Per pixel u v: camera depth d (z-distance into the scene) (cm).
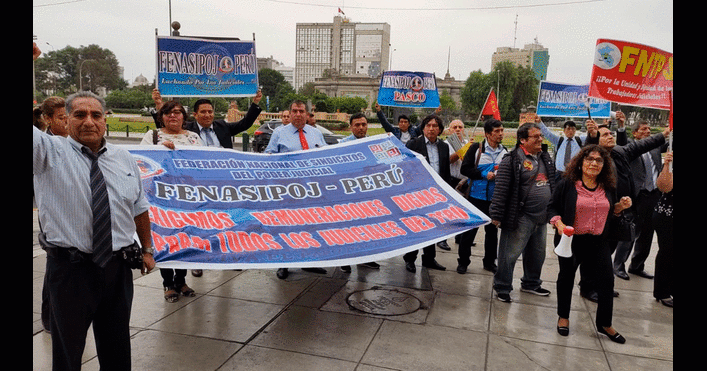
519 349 370
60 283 238
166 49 536
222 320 407
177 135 477
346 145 533
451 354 357
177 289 465
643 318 440
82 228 239
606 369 342
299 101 555
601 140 515
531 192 457
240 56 564
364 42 16088
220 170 451
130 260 256
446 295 486
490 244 570
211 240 371
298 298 465
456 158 639
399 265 593
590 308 463
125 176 259
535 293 500
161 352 346
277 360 340
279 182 463
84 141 245
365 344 369
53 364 249
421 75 874
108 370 261
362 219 447
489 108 820
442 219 463
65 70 10031
